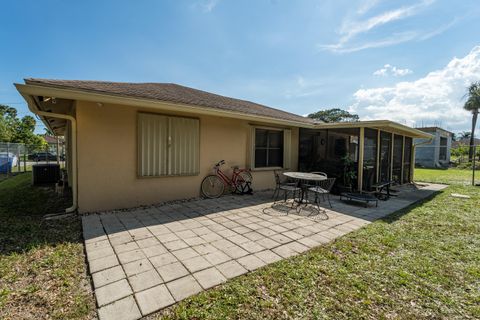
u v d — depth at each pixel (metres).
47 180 7.79
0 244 2.82
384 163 7.66
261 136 6.97
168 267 2.36
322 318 1.70
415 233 3.48
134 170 4.63
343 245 2.99
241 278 2.18
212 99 6.71
